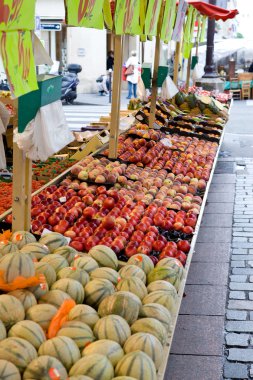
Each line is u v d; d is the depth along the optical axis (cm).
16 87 316
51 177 722
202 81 2005
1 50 295
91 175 654
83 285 360
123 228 516
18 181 435
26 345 276
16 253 338
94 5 455
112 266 409
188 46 1459
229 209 878
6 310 301
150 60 3266
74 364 273
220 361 459
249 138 1566
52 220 514
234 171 1144
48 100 384
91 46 3002
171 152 877
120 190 633
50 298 331
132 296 334
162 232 530
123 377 267
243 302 562
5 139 957
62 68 2722
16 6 305
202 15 1759
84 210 538
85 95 2950
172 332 343
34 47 366
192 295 578
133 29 628
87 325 309
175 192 674
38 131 380
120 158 768
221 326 515
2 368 255
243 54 3453
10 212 520
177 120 1133
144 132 910
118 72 729
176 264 407
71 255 403
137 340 296
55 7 2331
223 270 641
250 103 2681
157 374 300
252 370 446
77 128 1658
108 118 1180
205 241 736
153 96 985
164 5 879
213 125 1158
